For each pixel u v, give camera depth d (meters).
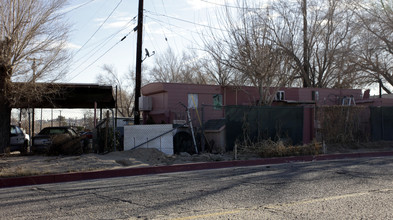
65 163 11.84
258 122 15.81
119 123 23.53
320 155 14.65
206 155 13.77
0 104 14.19
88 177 10.48
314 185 8.27
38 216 5.93
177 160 12.98
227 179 9.47
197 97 21.20
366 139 18.53
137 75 18.48
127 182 9.48
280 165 12.70
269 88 21.17
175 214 5.82
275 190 7.75
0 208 6.65
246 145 15.29
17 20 14.23
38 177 9.91
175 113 20.14
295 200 6.73
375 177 9.33
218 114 21.53
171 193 7.66
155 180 9.69
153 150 13.95
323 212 5.80
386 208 6.02
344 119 18.05
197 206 6.37
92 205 6.67
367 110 18.95
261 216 5.59
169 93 20.34
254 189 7.91
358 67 27.53
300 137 16.95
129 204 6.67
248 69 18.67
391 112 19.84
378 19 22.62
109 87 17.92
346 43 28.09
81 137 15.67
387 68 26.75
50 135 15.89
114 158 13.09
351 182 8.60
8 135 14.64
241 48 18.69
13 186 9.55
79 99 19.36
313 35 27.78
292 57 20.56
